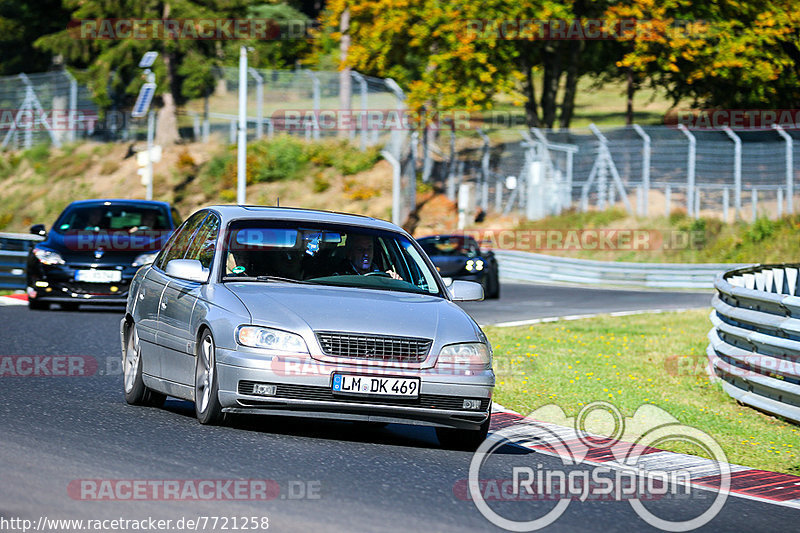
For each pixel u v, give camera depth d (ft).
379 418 83.82
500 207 470.80
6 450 75.00
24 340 149.07
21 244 267.80
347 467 75.92
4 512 58.65
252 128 597.52
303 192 530.27
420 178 511.81
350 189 520.83
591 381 138.82
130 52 612.29
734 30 442.09
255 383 82.38
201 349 88.53
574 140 469.57
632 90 506.48
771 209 408.67
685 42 420.77
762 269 162.71
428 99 451.12
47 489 64.23
